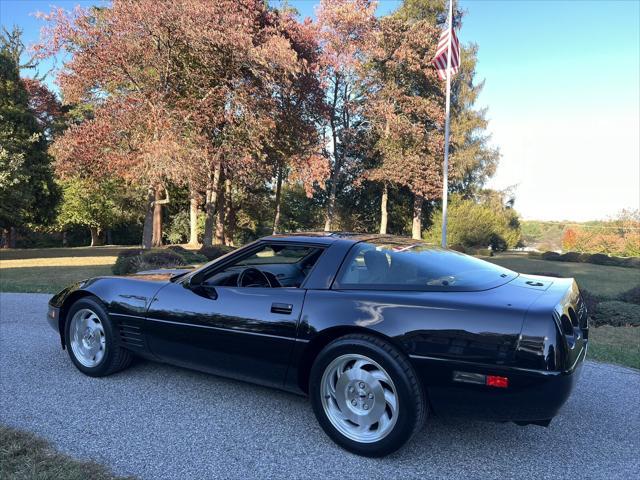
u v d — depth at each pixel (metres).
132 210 40.41
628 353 5.89
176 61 21.36
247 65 20.80
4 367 4.68
